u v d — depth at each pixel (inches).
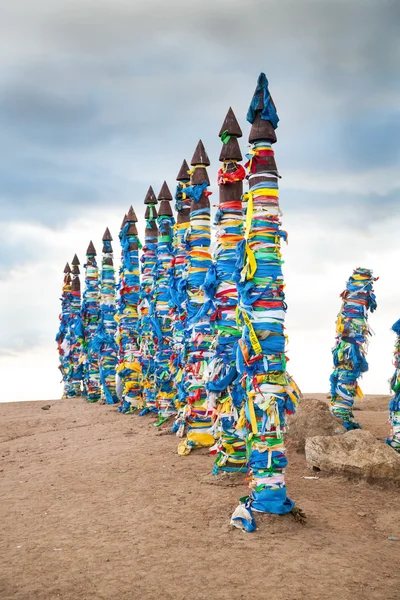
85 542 294.5
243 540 290.8
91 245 1024.2
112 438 602.5
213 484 398.0
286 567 257.6
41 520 333.7
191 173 554.9
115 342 921.5
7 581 250.2
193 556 272.1
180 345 629.3
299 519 313.7
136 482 410.9
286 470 441.1
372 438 432.5
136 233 840.9
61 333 1164.5
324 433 507.2
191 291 538.9
